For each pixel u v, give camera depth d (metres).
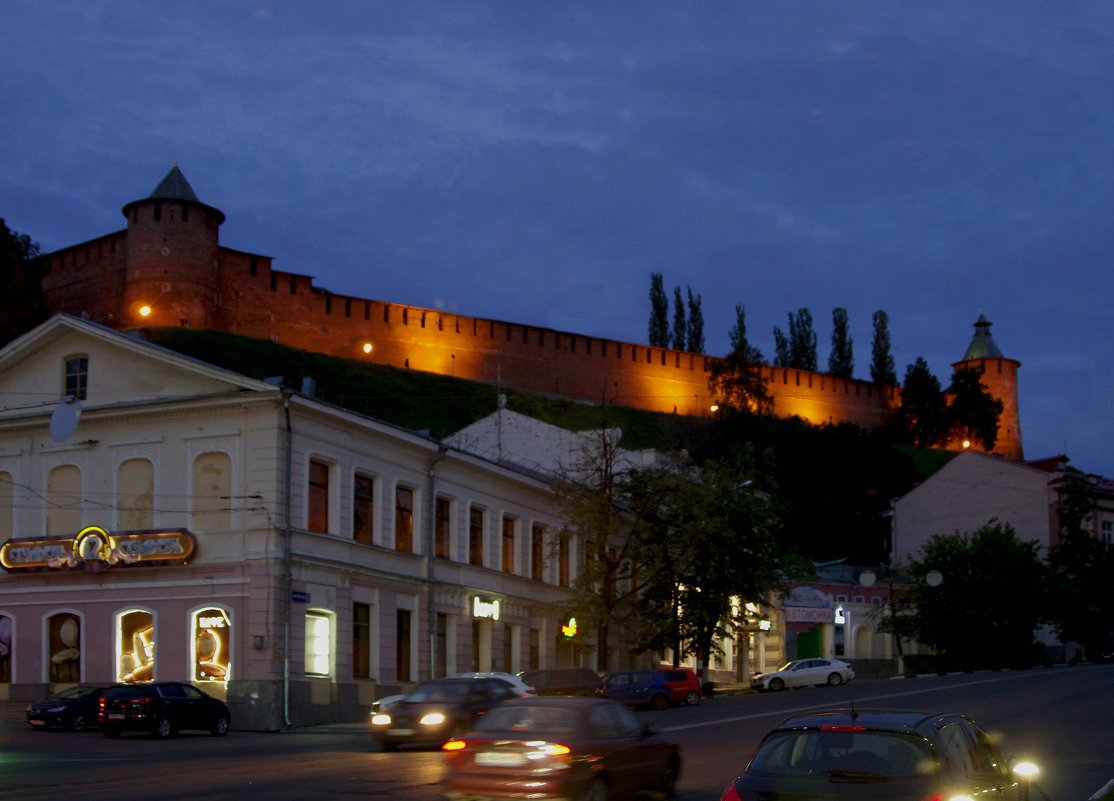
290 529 36.00
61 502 39.53
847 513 104.38
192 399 37.28
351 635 38.31
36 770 20.97
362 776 19.67
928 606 64.88
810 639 70.75
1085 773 20.20
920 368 146.12
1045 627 74.12
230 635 35.66
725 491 50.62
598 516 47.31
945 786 9.81
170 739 30.47
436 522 43.44
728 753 23.30
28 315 84.25
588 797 14.24
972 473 82.19
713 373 127.12
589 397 119.81
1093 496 77.69
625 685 41.41
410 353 110.88
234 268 103.25
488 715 15.26
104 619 37.81
